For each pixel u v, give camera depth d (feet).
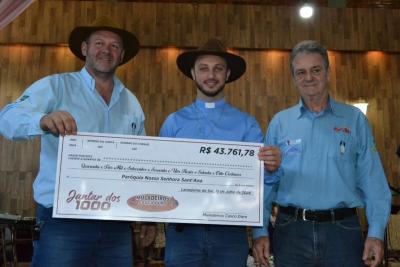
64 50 33.27
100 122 8.24
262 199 7.80
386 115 33.73
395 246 15.07
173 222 7.56
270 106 33.32
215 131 8.59
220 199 7.73
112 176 7.54
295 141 8.62
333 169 8.29
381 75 34.14
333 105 8.73
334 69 33.99
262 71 33.68
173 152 7.75
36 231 7.65
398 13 34.47
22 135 7.11
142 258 21.76
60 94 8.05
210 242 7.84
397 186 32.78
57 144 7.93
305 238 8.05
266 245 8.59
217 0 33.68
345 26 34.04
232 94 33.35
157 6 33.40
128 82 33.09
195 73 8.88
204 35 33.19
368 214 8.27
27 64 32.99
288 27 33.73
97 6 33.09
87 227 7.54
